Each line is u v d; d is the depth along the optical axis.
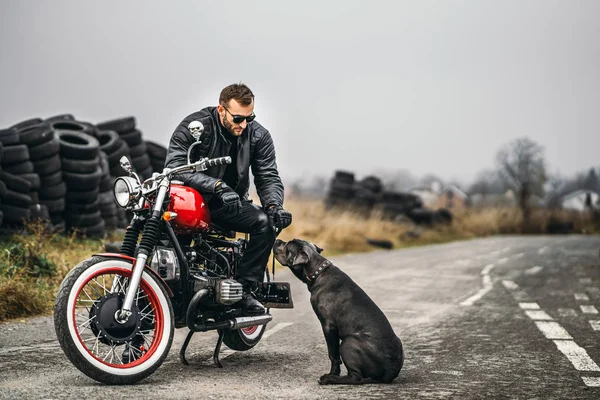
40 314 8.59
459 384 5.57
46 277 9.96
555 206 47.34
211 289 5.46
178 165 5.69
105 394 4.85
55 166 13.33
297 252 5.67
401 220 30.86
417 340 7.65
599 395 5.29
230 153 5.94
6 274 9.45
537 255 21.50
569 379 5.83
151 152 18.23
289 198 30.33
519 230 41.19
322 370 6.01
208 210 5.71
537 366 6.34
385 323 5.43
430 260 19.17
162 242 5.61
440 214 35.44
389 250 23.62
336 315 5.48
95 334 5.17
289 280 13.49
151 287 5.27
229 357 6.50
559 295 11.88
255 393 5.06
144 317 5.32
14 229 12.00
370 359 5.33
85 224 13.91
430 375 5.90
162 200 5.33
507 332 8.20
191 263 5.72
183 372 5.74
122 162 5.43
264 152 6.18
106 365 5.05
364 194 30.69
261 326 6.86
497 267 17.19
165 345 5.30
